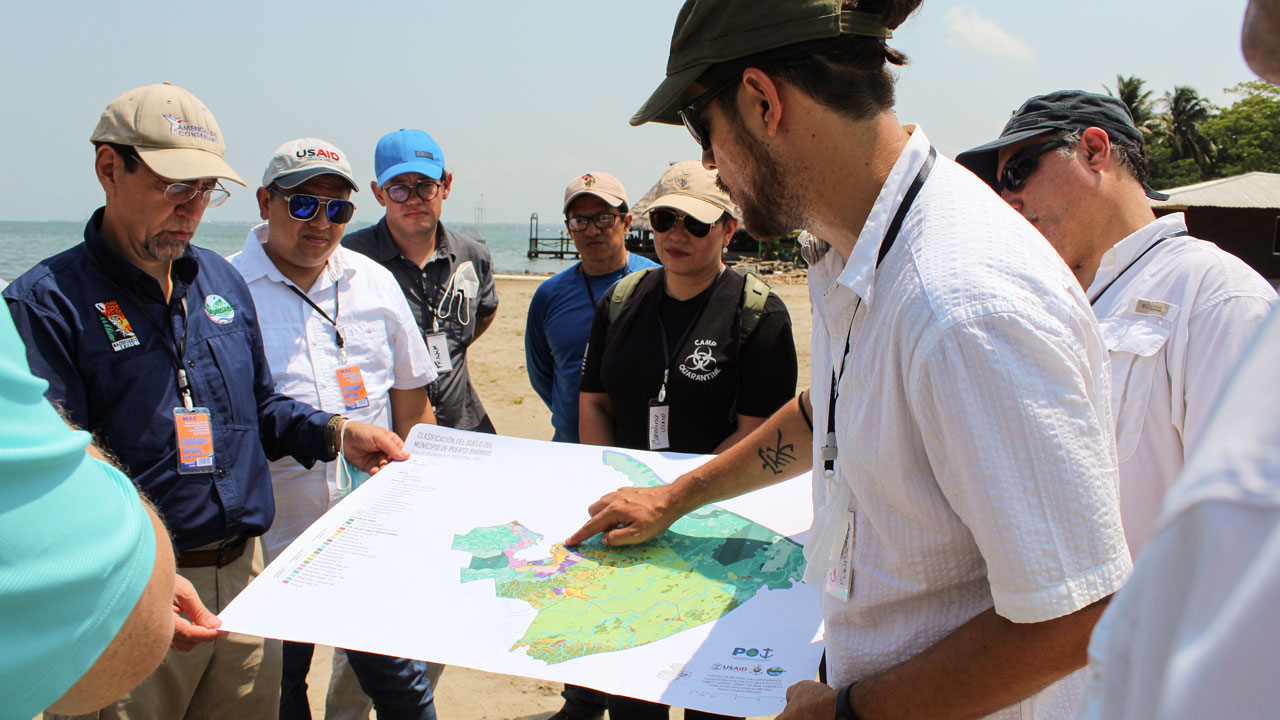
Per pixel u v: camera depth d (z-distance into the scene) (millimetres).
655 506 1814
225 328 2209
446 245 3832
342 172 2662
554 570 1690
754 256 37719
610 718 2385
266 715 2266
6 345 827
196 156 1966
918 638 1159
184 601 1503
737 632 1495
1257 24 461
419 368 3008
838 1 1068
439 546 1771
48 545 825
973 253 989
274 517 2447
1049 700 1164
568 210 3404
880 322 1068
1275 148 42625
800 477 2111
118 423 1955
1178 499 403
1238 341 1565
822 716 1176
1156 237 1810
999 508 911
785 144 1150
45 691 855
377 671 2410
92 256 1971
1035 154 1906
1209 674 358
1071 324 971
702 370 2621
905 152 1120
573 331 3426
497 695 3162
